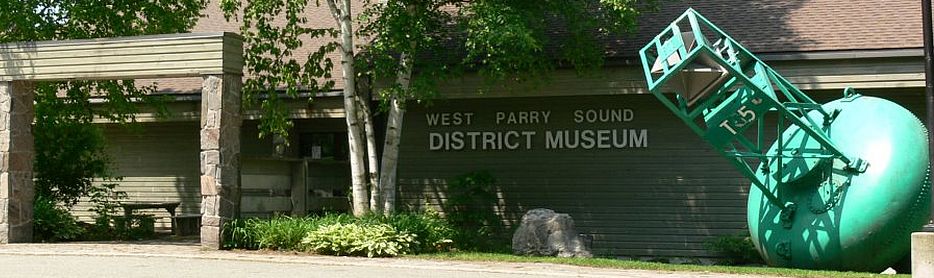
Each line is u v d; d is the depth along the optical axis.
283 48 21.41
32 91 17.34
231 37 15.66
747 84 13.34
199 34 15.59
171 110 21.56
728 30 18.47
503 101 19.66
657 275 12.41
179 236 20.12
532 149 19.47
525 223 16.53
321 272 12.73
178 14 19.80
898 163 13.01
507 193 19.56
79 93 20.14
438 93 17.83
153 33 19.61
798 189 14.11
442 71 17.53
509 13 15.99
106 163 21.31
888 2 18.64
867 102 13.88
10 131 16.92
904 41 16.94
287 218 16.22
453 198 19.23
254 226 15.61
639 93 17.94
